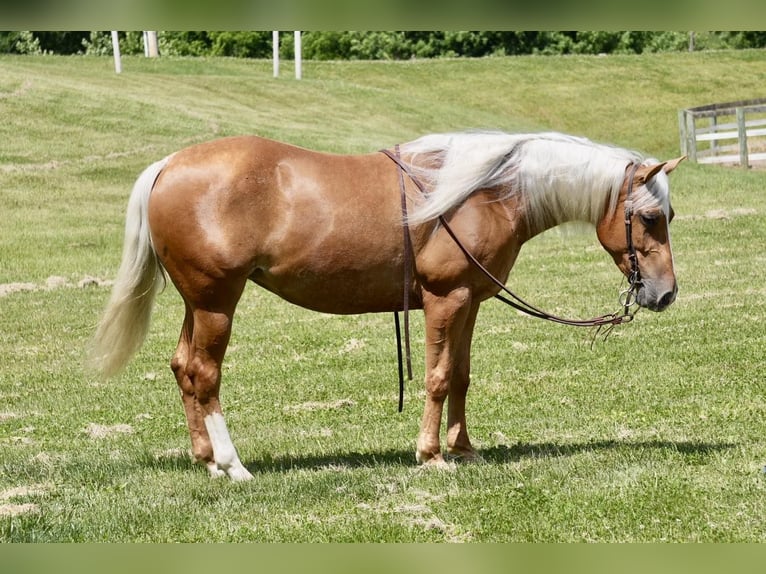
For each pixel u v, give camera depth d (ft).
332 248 29.32
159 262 30.76
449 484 28.89
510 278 69.56
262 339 56.03
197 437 31.14
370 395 44.21
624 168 30.32
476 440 35.73
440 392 30.40
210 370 29.86
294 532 25.52
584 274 70.28
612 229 30.63
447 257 29.60
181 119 118.42
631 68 189.88
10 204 89.15
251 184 28.94
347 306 30.63
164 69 166.30
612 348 50.49
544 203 30.58
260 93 145.28
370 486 28.84
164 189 29.17
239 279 29.32
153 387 46.73
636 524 25.58
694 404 39.17
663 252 30.25
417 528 25.58
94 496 28.78
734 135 117.29
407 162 30.19
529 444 34.53
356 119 135.95
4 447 36.17
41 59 165.89
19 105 114.93
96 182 97.14
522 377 45.68
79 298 65.92
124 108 119.96
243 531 25.62
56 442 37.09
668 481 28.35
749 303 59.21
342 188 29.48
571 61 193.06
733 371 44.42
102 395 45.19
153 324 60.80
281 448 35.19
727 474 29.09
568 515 26.18
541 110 167.63
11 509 27.40
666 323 55.47
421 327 58.29
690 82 183.83
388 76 182.50
